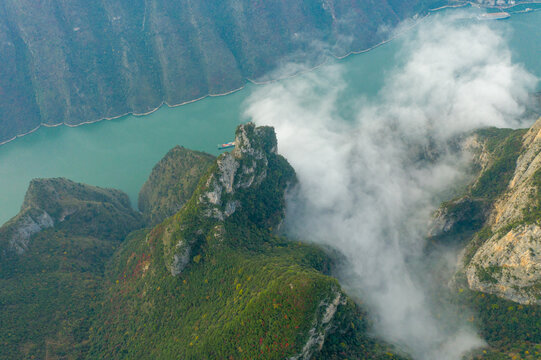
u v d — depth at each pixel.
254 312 168.12
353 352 179.12
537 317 187.62
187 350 180.12
